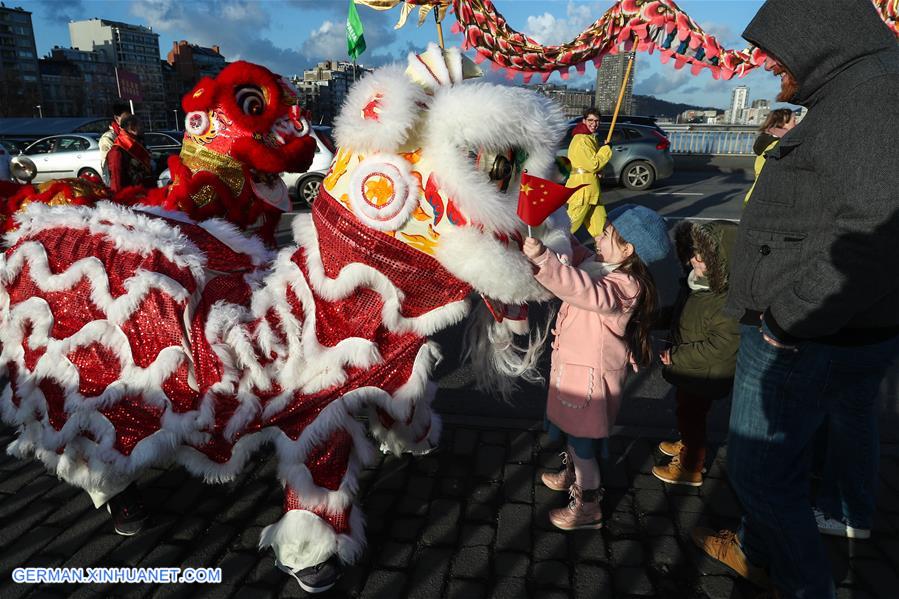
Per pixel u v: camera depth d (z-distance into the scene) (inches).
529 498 112.3
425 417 113.2
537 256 78.5
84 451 83.7
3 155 212.7
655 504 111.1
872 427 91.3
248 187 111.8
